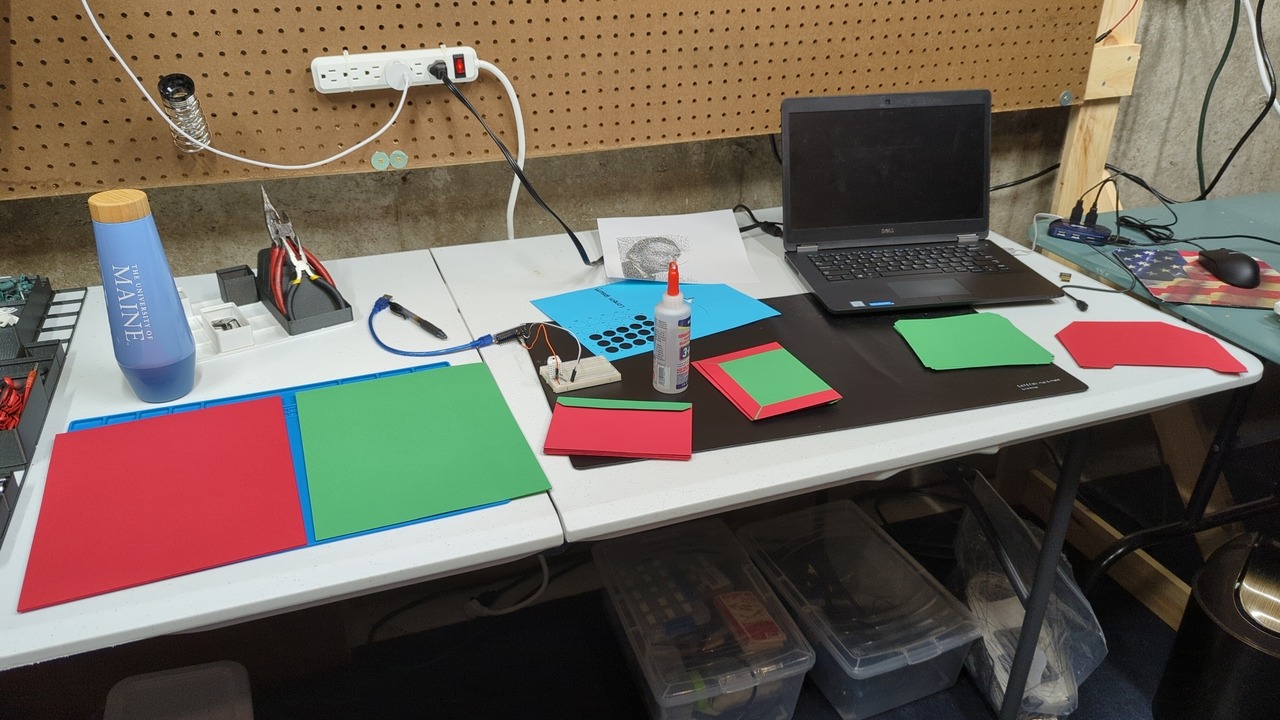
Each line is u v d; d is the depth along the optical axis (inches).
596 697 58.7
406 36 45.3
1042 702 53.4
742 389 35.2
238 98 44.1
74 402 34.5
